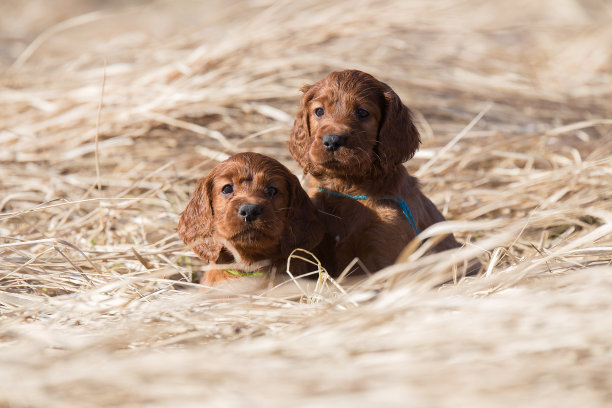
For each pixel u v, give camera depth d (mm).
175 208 8195
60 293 6008
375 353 3799
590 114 11633
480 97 11547
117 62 13008
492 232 7613
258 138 9969
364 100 6059
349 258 6441
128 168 9398
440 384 3383
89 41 19000
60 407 3355
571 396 3217
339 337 4035
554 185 8500
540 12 19297
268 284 5957
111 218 7840
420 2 12844
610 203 7676
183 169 9297
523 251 7348
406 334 3941
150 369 3602
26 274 5969
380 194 6281
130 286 5824
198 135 10180
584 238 5379
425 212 6773
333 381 3473
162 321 4773
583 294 4184
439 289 5230
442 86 11391
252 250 5863
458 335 3834
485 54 13820
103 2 27188
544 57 14969
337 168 5922
